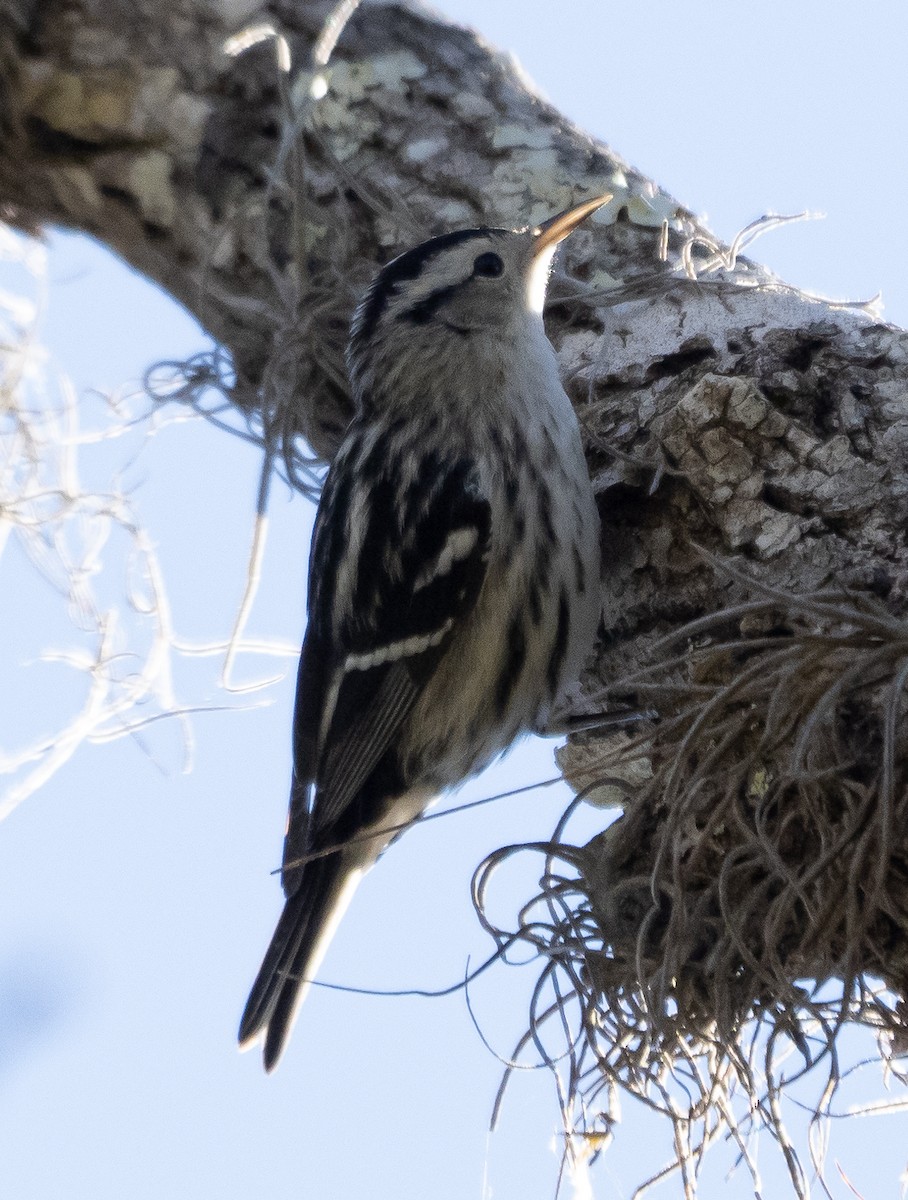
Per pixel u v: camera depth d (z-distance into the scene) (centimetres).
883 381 744
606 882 749
